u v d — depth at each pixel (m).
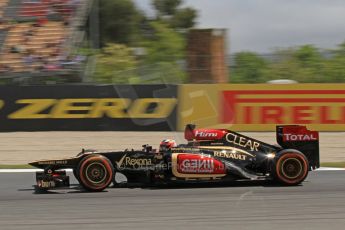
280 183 19.33
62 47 46.84
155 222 13.98
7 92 34.59
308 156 19.94
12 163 28.39
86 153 18.83
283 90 34.44
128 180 19.31
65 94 34.62
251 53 42.34
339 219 14.19
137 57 52.34
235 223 13.80
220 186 19.36
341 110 34.41
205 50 53.38
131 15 82.06
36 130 34.62
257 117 34.59
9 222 14.26
